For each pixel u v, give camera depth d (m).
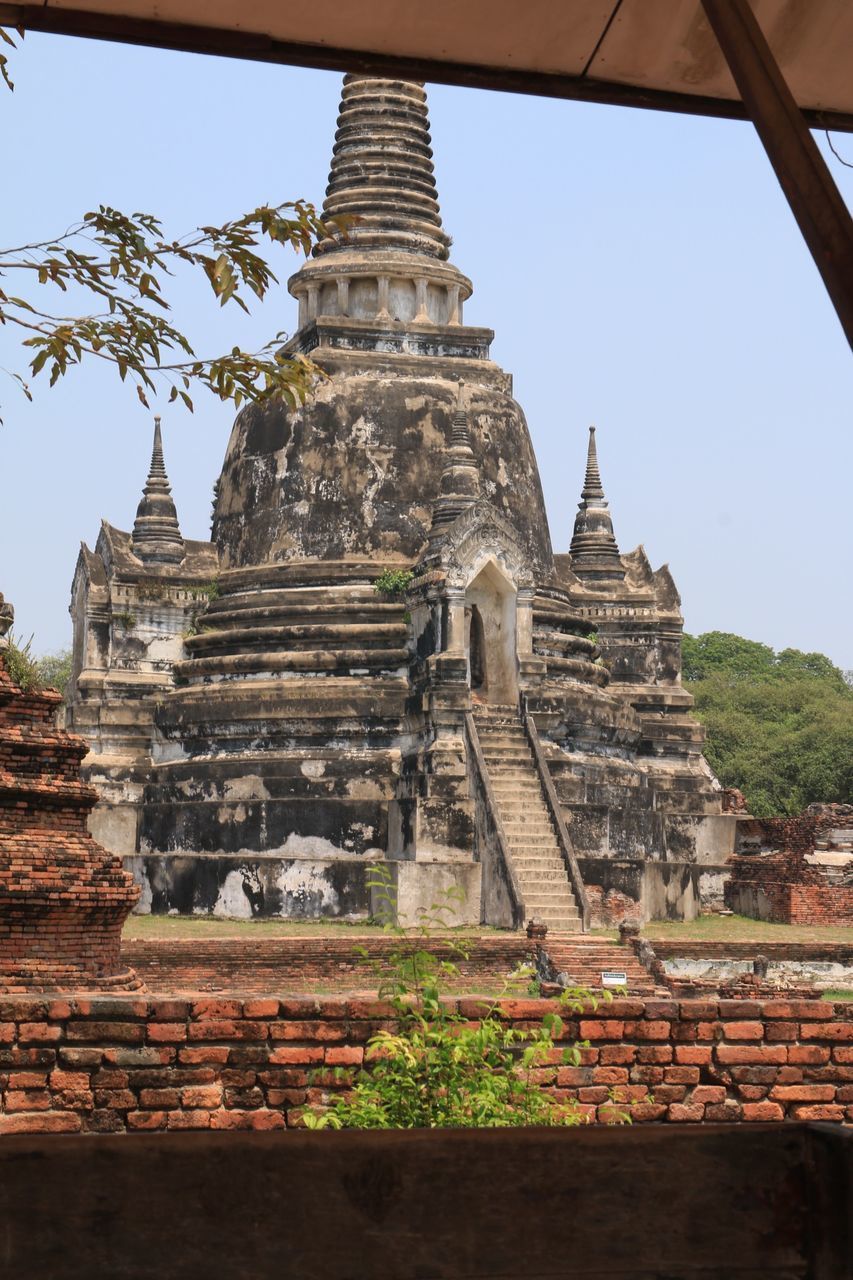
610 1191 5.63
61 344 10.95
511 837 35.34
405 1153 5.59
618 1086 10.26
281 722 38.84
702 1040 10.37
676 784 46.38
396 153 45.38
